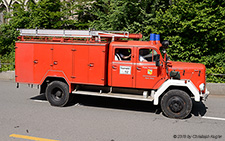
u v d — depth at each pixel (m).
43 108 7.65
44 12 14.63
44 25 14.89
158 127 6.01
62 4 15.29
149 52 7.12
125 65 7.25
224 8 10.95
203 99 6.85
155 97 6.83
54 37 8.02
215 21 10.95
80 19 15.88
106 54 7.36
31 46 7.95
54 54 7.74
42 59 7.88
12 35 16.78
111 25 13.55
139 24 12.53
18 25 16.06
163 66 7.12
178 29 11.19
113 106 8.10
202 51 11.77
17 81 8.23
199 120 6.65
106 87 7.69
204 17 10.88
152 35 7.23
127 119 6.65
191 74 7.18
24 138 5.16
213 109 7.82
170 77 7.20
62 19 16.75
